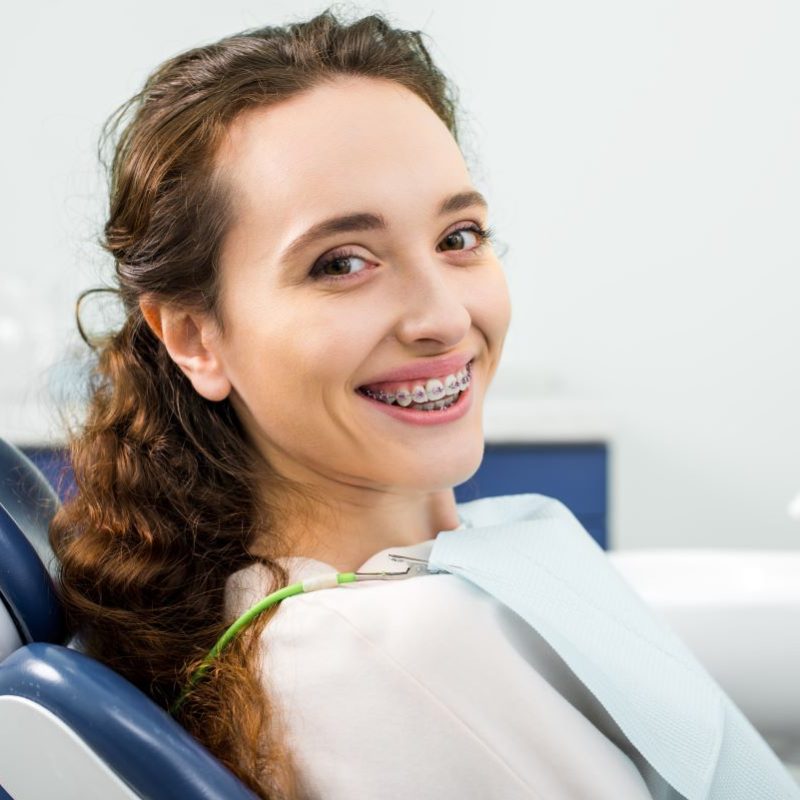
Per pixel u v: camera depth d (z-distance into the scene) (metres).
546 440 2.36
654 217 3.07
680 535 3.18
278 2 2.84
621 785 0.66
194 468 0.82
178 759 0.61
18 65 2.85
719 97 3.03
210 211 0.74
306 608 0.69
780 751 1.42
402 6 3.00
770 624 1.37
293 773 0.67
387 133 0.71
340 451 0.74
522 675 0.66
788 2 2.99
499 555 0.74
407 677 0.65
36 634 0.74
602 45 3.04
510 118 3.06
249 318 0.73
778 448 3.13
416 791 0.65
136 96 0.90
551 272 3.10
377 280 0.71
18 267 2.83
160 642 0.76
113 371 0.86
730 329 3.10
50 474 1.04
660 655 0.76
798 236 3.05
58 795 0.63
